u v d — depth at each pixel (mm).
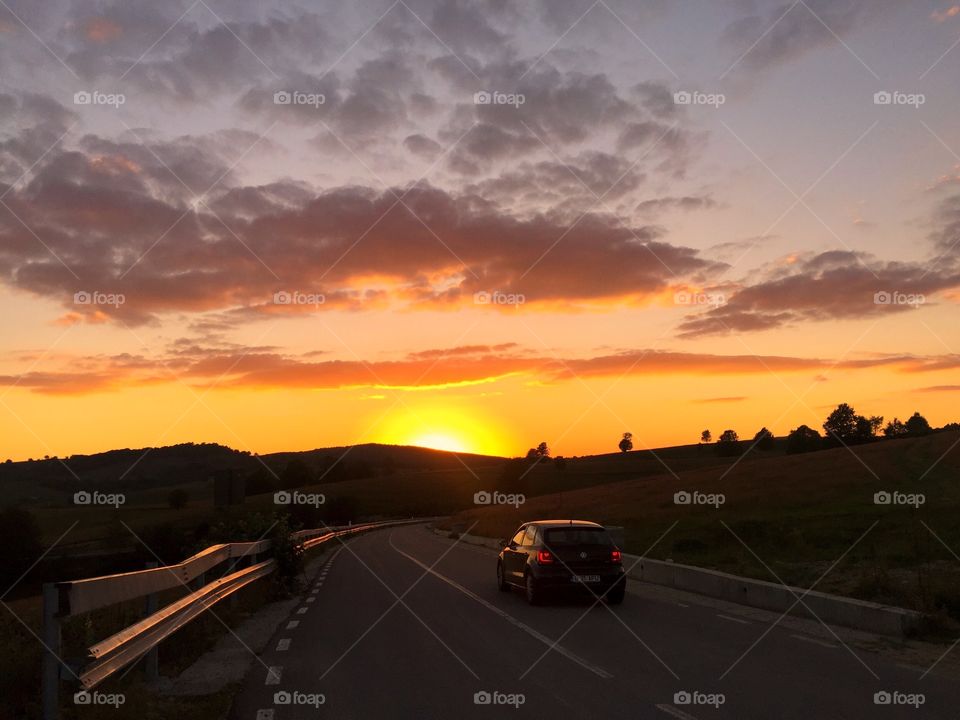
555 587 16047
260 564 17031
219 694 8359
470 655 10633
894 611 12070
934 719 7254
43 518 60125
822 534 29594
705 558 25156
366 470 155625
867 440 109562
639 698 8086
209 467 107312
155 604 8945
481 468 162875
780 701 7926
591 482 115750
